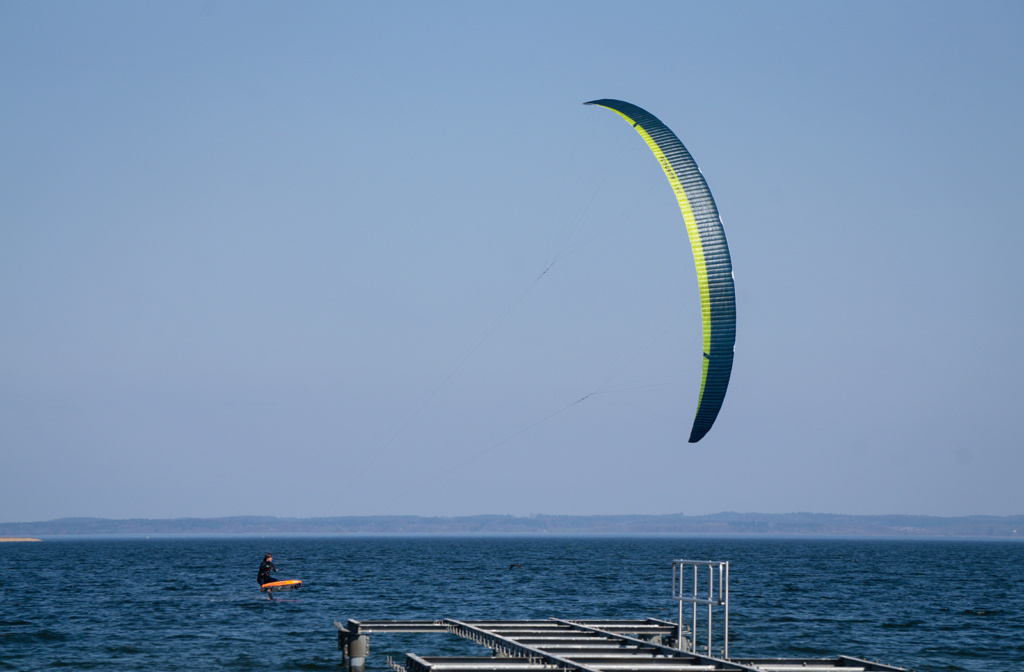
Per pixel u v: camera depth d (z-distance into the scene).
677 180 68.44
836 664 50.34
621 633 61.78
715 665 48.22
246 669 65.94
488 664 47.59
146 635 84.75
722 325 66.94
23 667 66.88
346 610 109.00
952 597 135.88
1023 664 71.69
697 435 70.06
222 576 189.12
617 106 75.44
